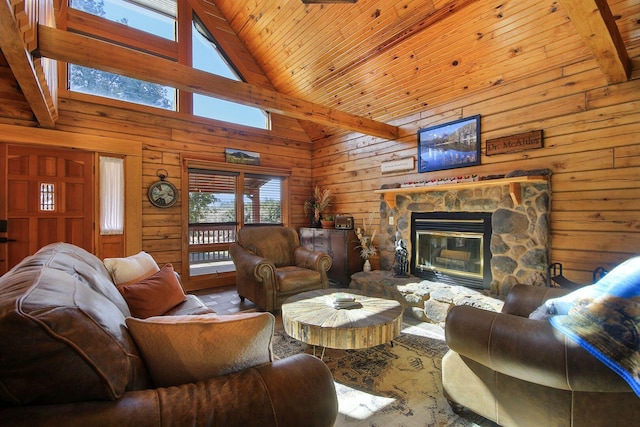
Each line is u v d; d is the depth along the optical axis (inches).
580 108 108.6
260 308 145.2
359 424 64.8
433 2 120.6
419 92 155.4
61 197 143.7
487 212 128.6
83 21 153.3
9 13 62.7
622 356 44.2
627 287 47.6
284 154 221.3
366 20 141.8
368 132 160.4
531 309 79.3
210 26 190.1
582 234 107.7
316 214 215.9
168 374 39.6
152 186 165.5
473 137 138.3
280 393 36.8
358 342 76.6
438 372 86.2
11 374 28.7
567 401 51.1
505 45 118.7
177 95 177.6
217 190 191.9
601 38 77.5
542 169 115.2
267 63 200.1
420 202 154.1
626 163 99.3
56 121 141.6
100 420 29.5
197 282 182.4
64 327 31.2
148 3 173.0
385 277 150.8
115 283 88.0
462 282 136.9
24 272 43.8
